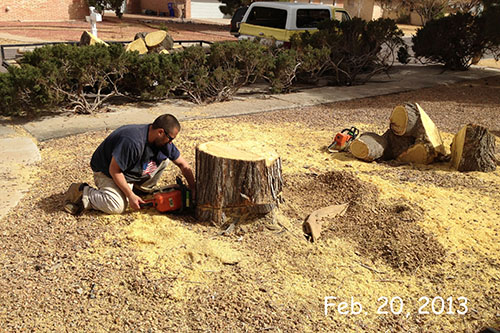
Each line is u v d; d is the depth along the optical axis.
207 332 3.06
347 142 6.80
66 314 3.16
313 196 5.20
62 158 6.27
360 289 3.62
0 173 5.59
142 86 9.34
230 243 4.09
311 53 11.59
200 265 3.75
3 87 7.55
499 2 14.32
